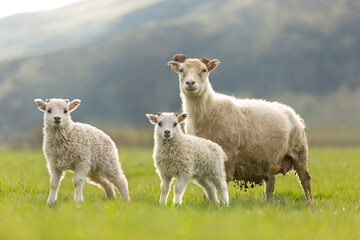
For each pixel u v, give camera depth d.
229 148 9.47
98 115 124.19
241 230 4.72
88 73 141.88
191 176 8.45
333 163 17.42
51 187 8.01
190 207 7.19
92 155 8.21
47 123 8.01
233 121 9.47
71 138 7.95
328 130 92.19
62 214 5.53
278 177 14.17
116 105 130.00
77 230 4.50
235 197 9.38
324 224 5.67
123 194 8.52
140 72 144.75
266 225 5.08
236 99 10.23
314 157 21.34
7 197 8.38
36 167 15.37
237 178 9.94
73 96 129.75
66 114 8.05
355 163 17.53
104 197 8.73
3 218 5.42
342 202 9.15
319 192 11.00
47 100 8.30
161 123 8.34
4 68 145.75
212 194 8.88
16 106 122.94
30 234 4.34
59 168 8.09
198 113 9.52
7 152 30.81
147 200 8.55
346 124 115.12
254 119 9.67
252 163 9.77
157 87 140.88
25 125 111.38
